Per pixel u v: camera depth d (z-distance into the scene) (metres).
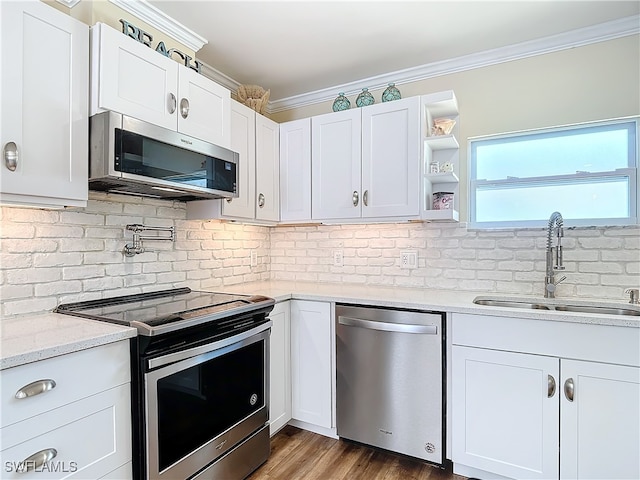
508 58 2.29
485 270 2.34
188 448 1.53
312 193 2.59
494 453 1.75
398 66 2.51
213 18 1.95
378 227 2.70
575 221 2.11
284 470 1.93
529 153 2.28
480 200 2.41
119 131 1.46
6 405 1.02
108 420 1.29
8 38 1.24
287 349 2.30
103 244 1.85
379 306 2.05
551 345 1.63
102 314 1.56
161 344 1.42
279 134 2.74
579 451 1.58
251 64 2.47
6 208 1.48
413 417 1.96
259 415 1.95
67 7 1.69
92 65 1.50
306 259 2.99
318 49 2.28
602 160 2.10
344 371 2.16
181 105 1.83
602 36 2.05
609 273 2.02
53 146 1.37
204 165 1.89
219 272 2.60
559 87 2.17
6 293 1.48
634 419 1.49
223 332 1.72
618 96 2.03
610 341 1.53
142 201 2.05
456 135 2.42
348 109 2.53
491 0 1.81
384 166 2.32
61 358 1.15
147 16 1.85
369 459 2.04
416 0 1.80
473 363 1.80
